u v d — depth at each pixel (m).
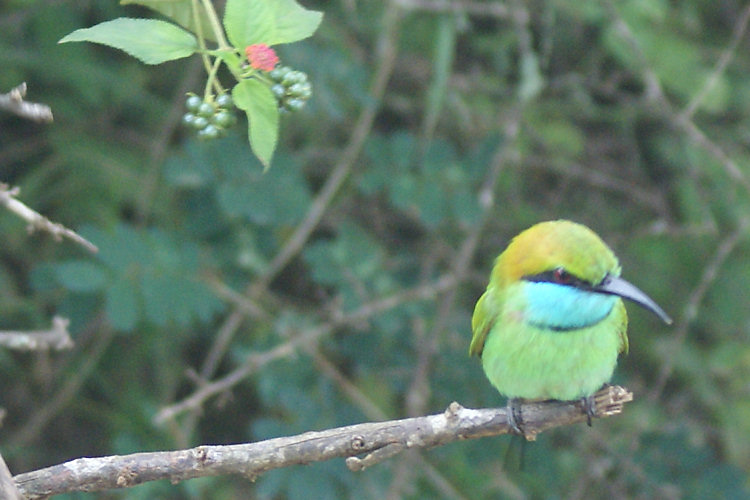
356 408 10.27
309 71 10.38
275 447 5.65
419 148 11.01
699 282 12.67
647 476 10.36
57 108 11.53
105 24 5.27
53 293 11.07
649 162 13.65
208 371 9.98
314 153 11.74
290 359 10.29
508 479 10.70
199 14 5.85
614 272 7.23
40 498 5.45
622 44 11.73
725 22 13.23
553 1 11.71
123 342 11.74
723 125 13.09
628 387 12.16
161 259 9.62
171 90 12.06
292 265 12.32
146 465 5.55
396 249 12.29
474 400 10.43
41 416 11.00
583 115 12.62
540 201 13.22
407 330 10.80
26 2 10.99
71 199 11.16
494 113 12.51
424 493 10.44
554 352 7.14
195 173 9.93
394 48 10.84
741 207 12.03
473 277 11.51
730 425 12.04
